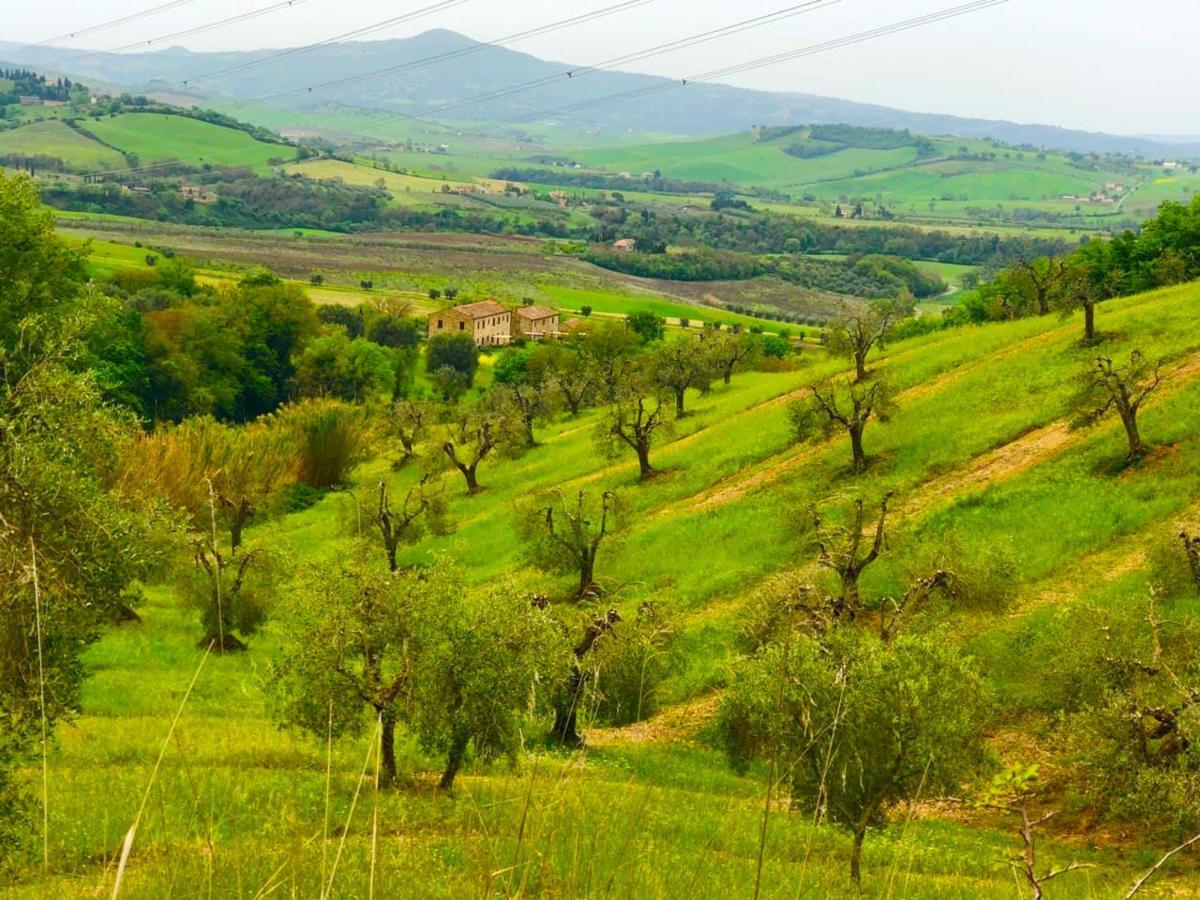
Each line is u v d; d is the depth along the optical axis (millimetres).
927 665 24719
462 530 74188
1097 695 33594
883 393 64750
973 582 42531
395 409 107875
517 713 27750
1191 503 49250
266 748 31297
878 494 59219
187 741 31797
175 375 123625
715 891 12625
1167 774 29250
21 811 16141
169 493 63844
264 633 53969
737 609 49688
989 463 59281
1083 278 80312
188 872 9000
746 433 77000
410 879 13508
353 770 29562
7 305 66188
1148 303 78562
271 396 151875
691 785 31516
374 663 28531
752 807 26906
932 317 130375
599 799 10469
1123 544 47938
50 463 16109
